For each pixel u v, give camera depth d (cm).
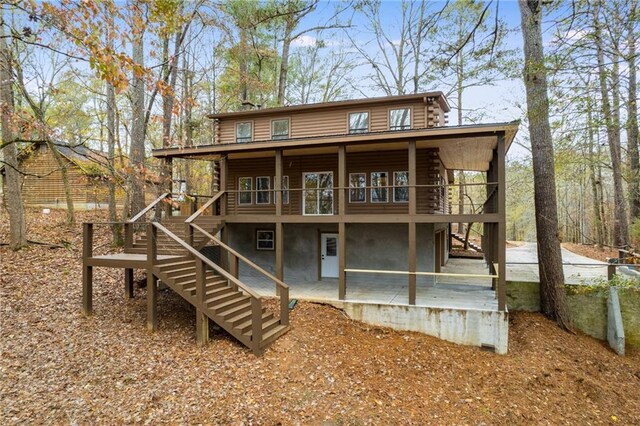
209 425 516
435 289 1133
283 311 830
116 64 535
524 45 980
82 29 500
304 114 1388
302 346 765
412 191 964
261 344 721
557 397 680
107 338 741
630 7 609
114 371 630
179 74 1947
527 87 970
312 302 1014
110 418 518
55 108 1653
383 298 1013
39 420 505
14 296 866
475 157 1305
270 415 546
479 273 1393
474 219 910
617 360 886
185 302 967
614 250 1972
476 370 752
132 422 514
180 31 1390
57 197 2162
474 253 1970
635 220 1502
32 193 2166
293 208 1348
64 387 579
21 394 553
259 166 1405
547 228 1040
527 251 2078
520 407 630
